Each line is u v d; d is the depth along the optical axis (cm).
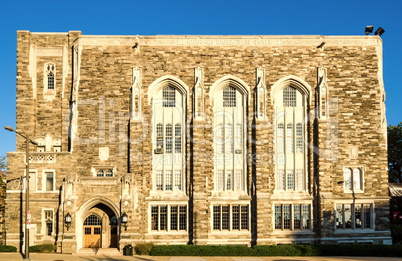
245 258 3750
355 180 4381
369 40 4459
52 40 4606
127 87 4366
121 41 4400
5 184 4669
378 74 4428
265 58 4422
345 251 3928
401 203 5322
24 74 4534
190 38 4416
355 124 4375
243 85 4391
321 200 4259
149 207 4278
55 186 4234
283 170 4397
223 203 4294
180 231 4262
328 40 4444
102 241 4184
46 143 4494
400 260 3619
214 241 4241
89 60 4388
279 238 4278
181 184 4347
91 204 4075
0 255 3791
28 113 4503
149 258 3716
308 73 4419
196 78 4372
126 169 4284
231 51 4422
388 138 6519
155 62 4397
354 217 4344
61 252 3947
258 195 4256
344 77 4412
